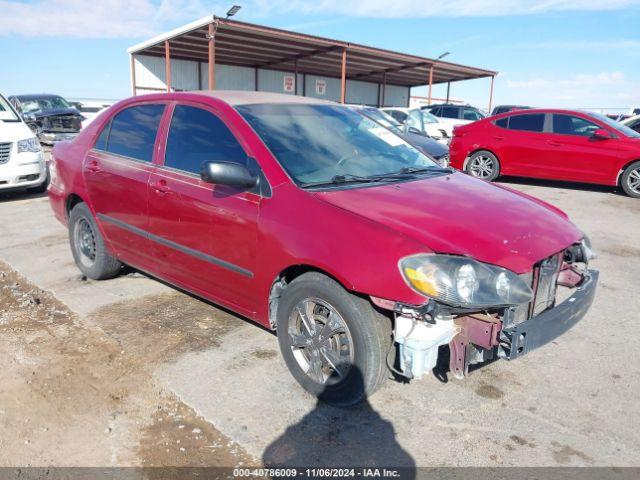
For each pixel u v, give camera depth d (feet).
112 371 10.60
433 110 60.29
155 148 12.62
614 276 16.90
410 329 8.30
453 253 8.10
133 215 13.08
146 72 85.92
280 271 9.59
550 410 9.45
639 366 11.08
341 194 9.68
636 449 8.42
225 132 11.12
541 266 9.03
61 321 12.95
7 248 19.43
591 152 31.48
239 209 10.21
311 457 8.18
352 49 72.18
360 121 13.28
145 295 14.69
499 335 8.32
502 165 34.65
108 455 8.21
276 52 80.79
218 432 8.75
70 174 15.33
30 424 8.95
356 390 8.95
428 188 10.63
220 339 11.99
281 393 9.87
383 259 8.23
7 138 27.50
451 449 8.39
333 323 9.12
